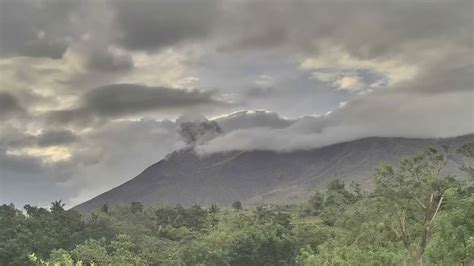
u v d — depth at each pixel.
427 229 36.50
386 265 39.62
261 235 108.31
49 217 115.06
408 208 40.16
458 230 30.91
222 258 97.31
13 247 89.50
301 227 118.19
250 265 104.94
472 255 29.75
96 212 132.88
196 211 170.12
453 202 32.97
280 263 108.94
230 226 118.31
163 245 111.94
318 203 187.88
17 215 114.62
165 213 166.00
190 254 97.19
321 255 53.28
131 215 146.38
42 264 23.75
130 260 81.19
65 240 103.25
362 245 43.75
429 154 39.66
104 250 81.44
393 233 42.31
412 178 39.38
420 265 36.16
